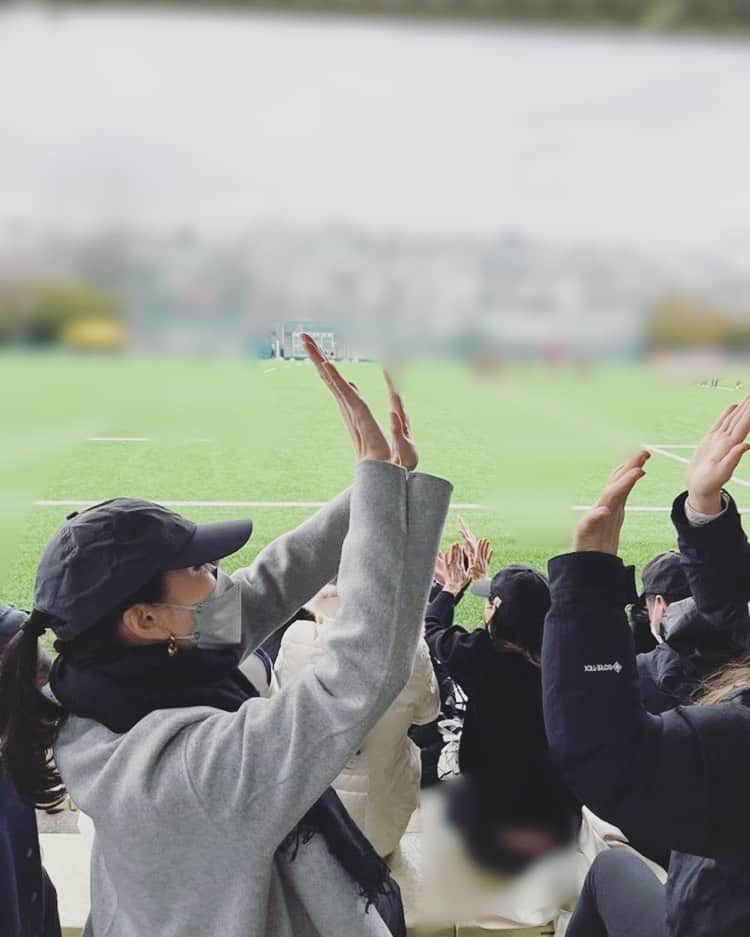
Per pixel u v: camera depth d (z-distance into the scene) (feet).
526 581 6.25
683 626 5.87
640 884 4.36
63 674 3.18
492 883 6.23
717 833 2.81
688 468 3.75
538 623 6.16
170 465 25.98
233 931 2.91
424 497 3.18
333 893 3.14
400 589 3.04
